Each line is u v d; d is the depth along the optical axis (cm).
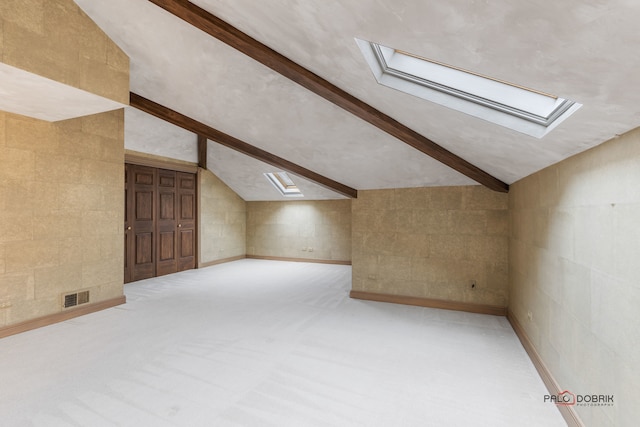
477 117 211
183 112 415
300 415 198
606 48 97
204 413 199
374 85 228
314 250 782
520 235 327
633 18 81
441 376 246
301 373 249
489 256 399
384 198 455
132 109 492
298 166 467
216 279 588
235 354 280
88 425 187
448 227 420
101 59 278
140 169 577
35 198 336
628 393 136
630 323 135
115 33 281
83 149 380
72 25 256
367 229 464
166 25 262
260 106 340
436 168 383
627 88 111
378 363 266
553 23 97
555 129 173
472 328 347
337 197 742
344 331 337
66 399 212
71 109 305
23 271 326
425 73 209
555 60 116
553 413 203
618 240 145
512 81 147
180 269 658
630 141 137
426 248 430
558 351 216
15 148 320
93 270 392
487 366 262
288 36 204
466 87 204
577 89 127
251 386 230
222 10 210
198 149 673
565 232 207
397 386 232
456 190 416
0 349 285
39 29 234
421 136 313
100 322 356
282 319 372
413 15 123
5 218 313
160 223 614
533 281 278
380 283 456
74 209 371
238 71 293
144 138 551
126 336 318
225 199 775
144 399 212
